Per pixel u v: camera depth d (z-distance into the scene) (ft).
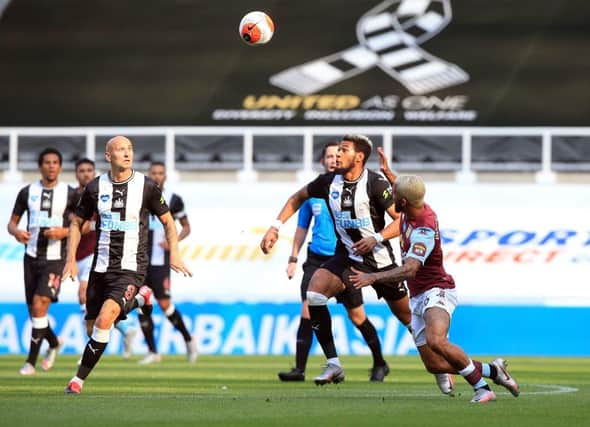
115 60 269.44
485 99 252.21
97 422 84.23
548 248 206.59
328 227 142.00
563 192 218.59
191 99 258.98
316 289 127.75
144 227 114.52
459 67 258.78
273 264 211.20
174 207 179.42
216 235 212.84
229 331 208.85
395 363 179.11
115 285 112.98
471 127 247.50
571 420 87.51
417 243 97.71
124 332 191.93
